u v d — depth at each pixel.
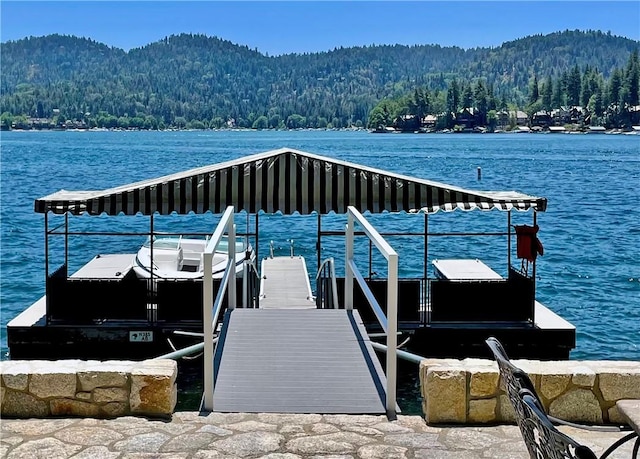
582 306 17.72
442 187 11.38
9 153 95.38
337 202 11.33
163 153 98.44
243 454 4.99
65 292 11.32
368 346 7.35
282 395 6.18
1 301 18.39
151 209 11.05
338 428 5.46
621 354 13.91
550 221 34.22
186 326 11.17
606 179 58.75
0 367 5.61
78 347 11.11
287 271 16.42
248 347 7.29
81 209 10.91
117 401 5.59
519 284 11.48
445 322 11.49
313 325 7.98
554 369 5.50
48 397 5.55
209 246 6.10
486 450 5.05
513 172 66.25
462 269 16.56
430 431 5.39
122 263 16.73
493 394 5.50
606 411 5.46
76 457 4.91
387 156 92.56
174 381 5.77
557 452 2.93
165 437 5.24
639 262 23.72
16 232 29.72
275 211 11.26
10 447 5.04
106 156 89.38
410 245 26.67
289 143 145.62
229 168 11.21
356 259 23.72
